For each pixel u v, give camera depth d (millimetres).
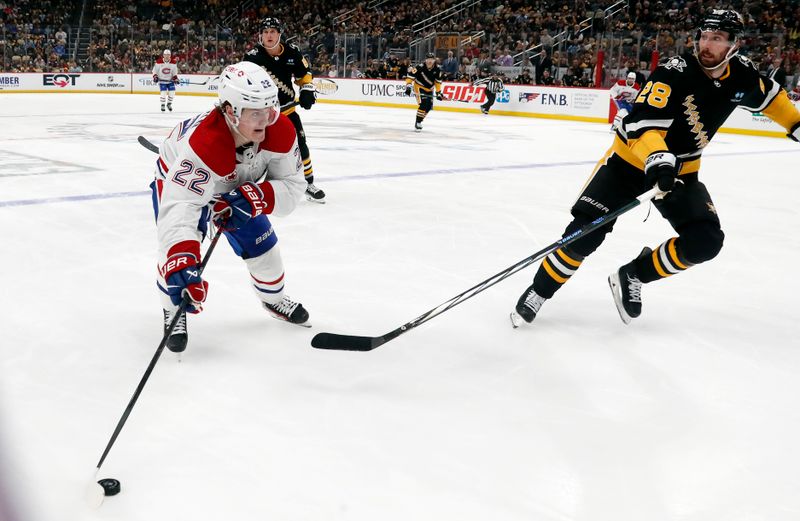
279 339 3129
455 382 2742
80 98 22172
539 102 18875
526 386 2729
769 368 2982
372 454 2168
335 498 1927
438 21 24047
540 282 3291
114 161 8469
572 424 2422
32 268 4074
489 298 3811
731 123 15445
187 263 2535
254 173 2818
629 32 18609
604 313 3643
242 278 3996
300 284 3955
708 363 3018
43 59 25031
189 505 1875
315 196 6277
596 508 1929
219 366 2812
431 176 8172
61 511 1827
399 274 4207
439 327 3348
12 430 2246
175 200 2602
